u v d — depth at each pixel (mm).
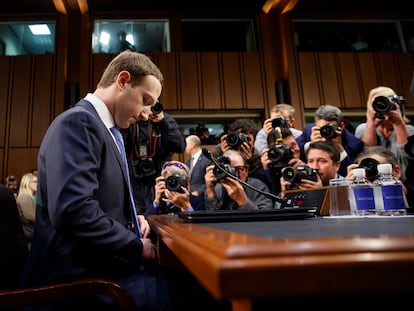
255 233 487
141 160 2178
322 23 6180
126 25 5945
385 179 1082
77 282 903
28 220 3199
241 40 6090
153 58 5707
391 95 1870
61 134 1021
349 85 5781
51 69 5602
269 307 372
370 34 6285
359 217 958
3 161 5320
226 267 307
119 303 904
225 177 1585
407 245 335
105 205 1103
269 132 2316
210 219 864
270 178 2068
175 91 5629
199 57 5793
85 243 977
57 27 5738
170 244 599
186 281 1080
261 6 6023
